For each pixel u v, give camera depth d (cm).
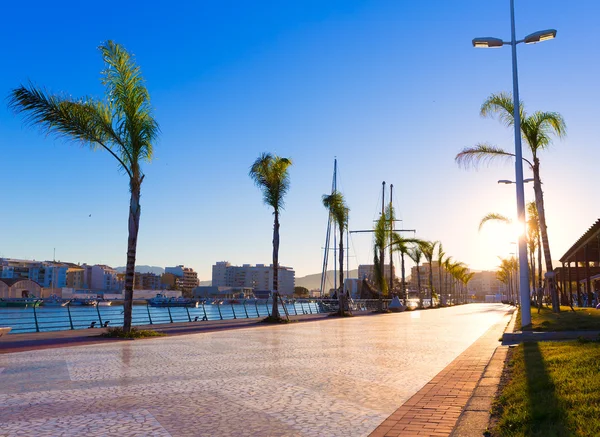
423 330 2586
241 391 888
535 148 2791
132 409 741
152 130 2142
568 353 1079
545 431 525
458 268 11681
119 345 1764
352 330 2595
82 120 1977
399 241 5900
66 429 625
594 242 3984
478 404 741
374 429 627
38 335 2145
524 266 2033
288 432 614
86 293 16800
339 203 4412
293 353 1507
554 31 2120
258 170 3303
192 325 2922
